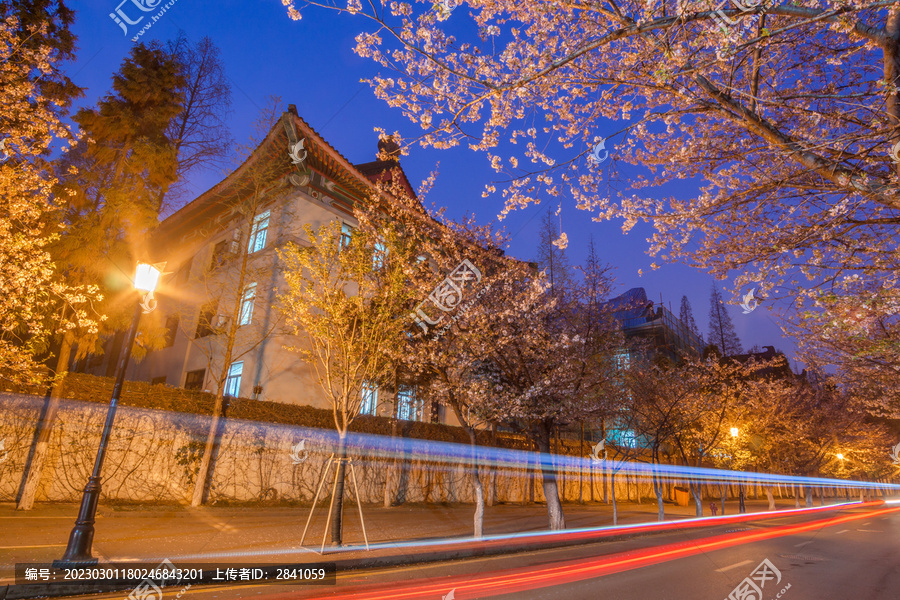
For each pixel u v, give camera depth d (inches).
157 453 553.9
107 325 560.4
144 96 627.2
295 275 455.2
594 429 1043.3
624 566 381.7
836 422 1357.0
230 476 600.4
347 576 313.4
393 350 480.4
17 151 372.2
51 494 481.4
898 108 174.2
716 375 924.0
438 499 823.1
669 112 199.2
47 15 456.8
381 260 513.7
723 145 259.4
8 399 463.8
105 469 515.2
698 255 276.2
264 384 708.0
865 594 312.7
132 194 579.8
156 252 1069.1
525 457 1011.9
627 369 863.7
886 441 1530.5
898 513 1256.8
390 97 222.2
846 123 222.5
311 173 819.4
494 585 297.6
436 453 840.9
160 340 662.5
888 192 173.0
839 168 190.2
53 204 410.0
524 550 451.5
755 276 257.9
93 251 531.5
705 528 721.6
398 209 559.2
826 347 417.4
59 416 495.8
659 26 170.2
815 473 1584.6
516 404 512.7
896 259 223.6
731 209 248.7
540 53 215.8
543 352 542.0
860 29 178.7
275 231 781.3
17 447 466.0
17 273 332.2
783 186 220.4
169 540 363.6
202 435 591.2
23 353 357.7
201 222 983.0
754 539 600.7
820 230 222.5
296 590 269.9
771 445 1167.0
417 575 323.3
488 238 591.8
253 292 775.7
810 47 230.5
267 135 674.8
